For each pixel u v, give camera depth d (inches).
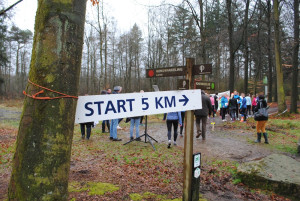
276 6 551.2
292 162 176.4
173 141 279.7
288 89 1296.8
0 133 317.4
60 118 59.8
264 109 275.6
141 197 127.5
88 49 1272.1
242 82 1253.7
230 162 200.1
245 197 139.6
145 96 91.2
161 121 492.4
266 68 1357.0
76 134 318.7
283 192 141.7
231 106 474.3
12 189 58.9
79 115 75.0
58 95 59.7
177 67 108.5
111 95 82.2
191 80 105.5
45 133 57.9
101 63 714.2
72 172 161.6
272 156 187.3
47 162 57.6
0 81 1198.3
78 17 63.7
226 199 135.5
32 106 58.8
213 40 784.9
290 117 534.6
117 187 138.7
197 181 108.5
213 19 807.7
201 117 293.1
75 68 63.5
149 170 173.3
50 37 59.5
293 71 641.6
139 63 1584.6
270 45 967.0
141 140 280.2
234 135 328.5
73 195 124.2
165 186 146.2
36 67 59.8
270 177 149.3
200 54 698.8
